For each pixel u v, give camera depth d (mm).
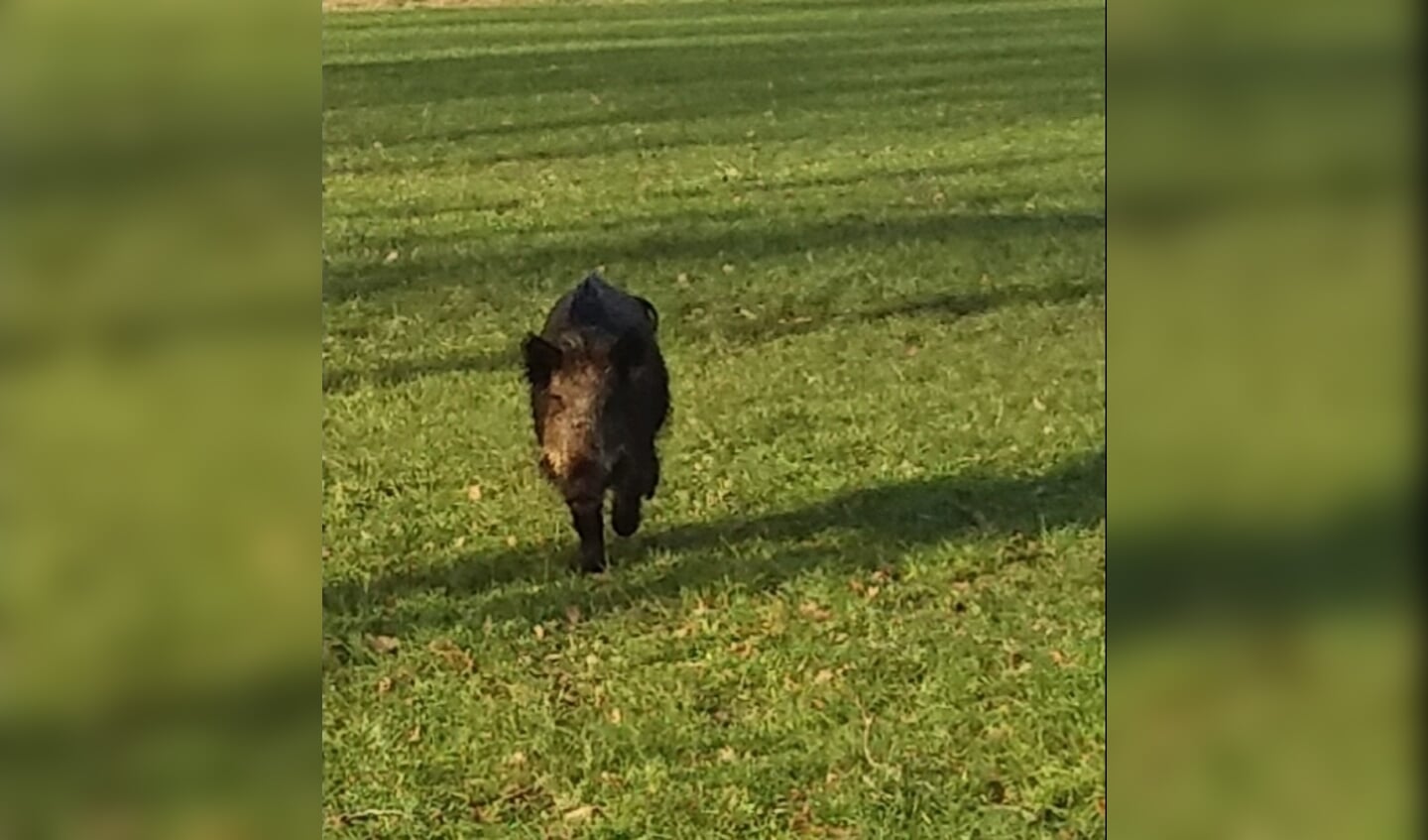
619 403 7641
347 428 9547
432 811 6406
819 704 6777
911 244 12992
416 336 11250
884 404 9609
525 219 14125
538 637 7262
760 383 9906
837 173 15570
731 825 6211
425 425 9547
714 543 7859
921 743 6609
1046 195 14523
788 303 11570
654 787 6387
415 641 7312
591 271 12469
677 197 14711
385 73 20500
